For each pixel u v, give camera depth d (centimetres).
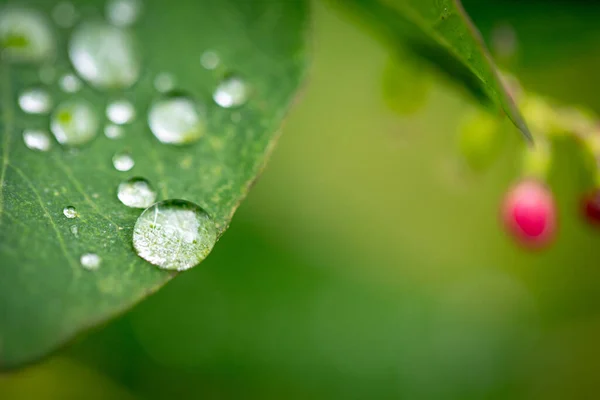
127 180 11
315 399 15
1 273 10
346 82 15
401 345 15
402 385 15
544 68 13
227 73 11
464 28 10
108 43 12
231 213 10
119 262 10
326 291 15
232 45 11
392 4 11
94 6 12
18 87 11
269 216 15
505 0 13
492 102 11
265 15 12
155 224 10
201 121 11
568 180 15
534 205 12
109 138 11
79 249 10
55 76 11
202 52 12
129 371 14
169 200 10
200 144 11
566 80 15
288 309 15
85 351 14
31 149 11
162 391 14
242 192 11
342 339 15
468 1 13
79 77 11
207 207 10
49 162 11
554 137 12
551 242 12
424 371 15
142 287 10
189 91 11
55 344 10
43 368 14
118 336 14
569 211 15
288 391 15
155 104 11
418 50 12
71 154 11
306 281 15
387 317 15
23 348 10
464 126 12
